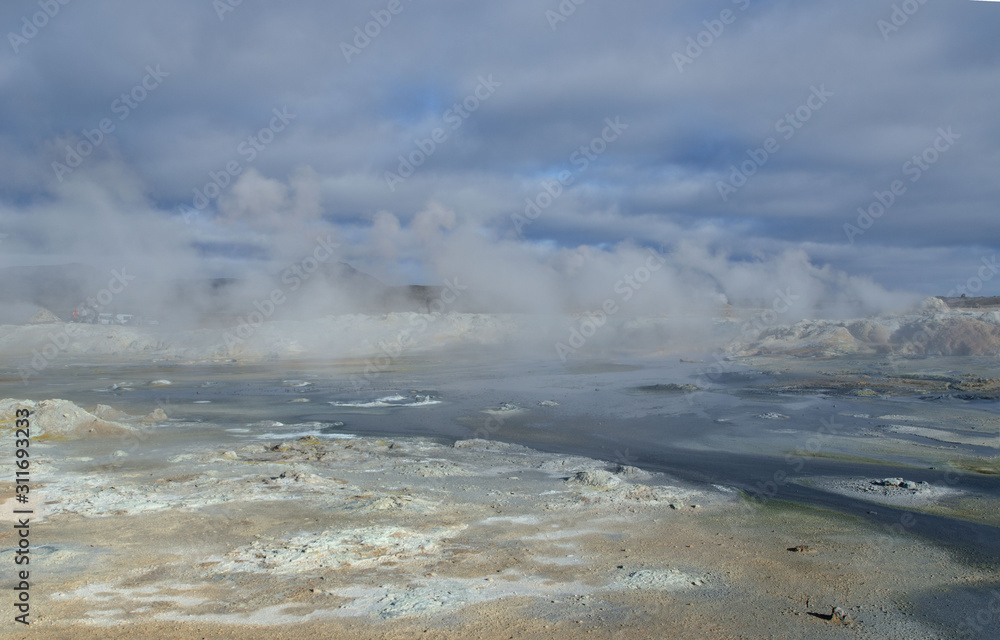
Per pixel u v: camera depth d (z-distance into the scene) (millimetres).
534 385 44469
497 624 9438
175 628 9078
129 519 14133
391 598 10258
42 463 19812
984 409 31094
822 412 31359
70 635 8766
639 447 24172
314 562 11758
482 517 14930
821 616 10039
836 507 16359
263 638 8844
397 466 20250
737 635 9305
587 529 14227
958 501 16828
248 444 23672
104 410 29922
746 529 14453
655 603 10352
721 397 37188
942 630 9602
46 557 11742
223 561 11703
